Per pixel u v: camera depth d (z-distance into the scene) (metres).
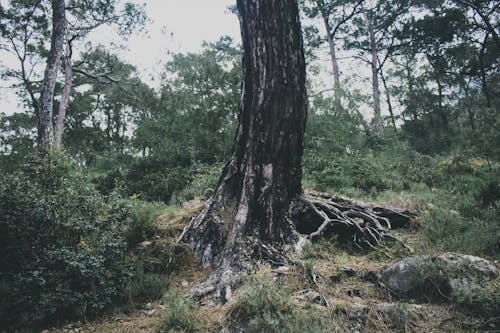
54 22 13.69
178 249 6.29
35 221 5.56
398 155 16.14
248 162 6.61
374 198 10.02
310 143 16.55
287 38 6.64
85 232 5.78
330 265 5.80
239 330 4.40
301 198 6.99
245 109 7.01
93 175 15.15
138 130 17.61
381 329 4.33
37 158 6.36
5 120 29.47
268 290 4.62
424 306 4.59
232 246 5.89
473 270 4.81
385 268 5.33
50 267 5.30
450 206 8.19
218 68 18.88
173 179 11.69
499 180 8.21
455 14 25.61
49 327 4.91
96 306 5.09
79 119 32.69
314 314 4.41
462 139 10.27
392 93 31.81
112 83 25.62
